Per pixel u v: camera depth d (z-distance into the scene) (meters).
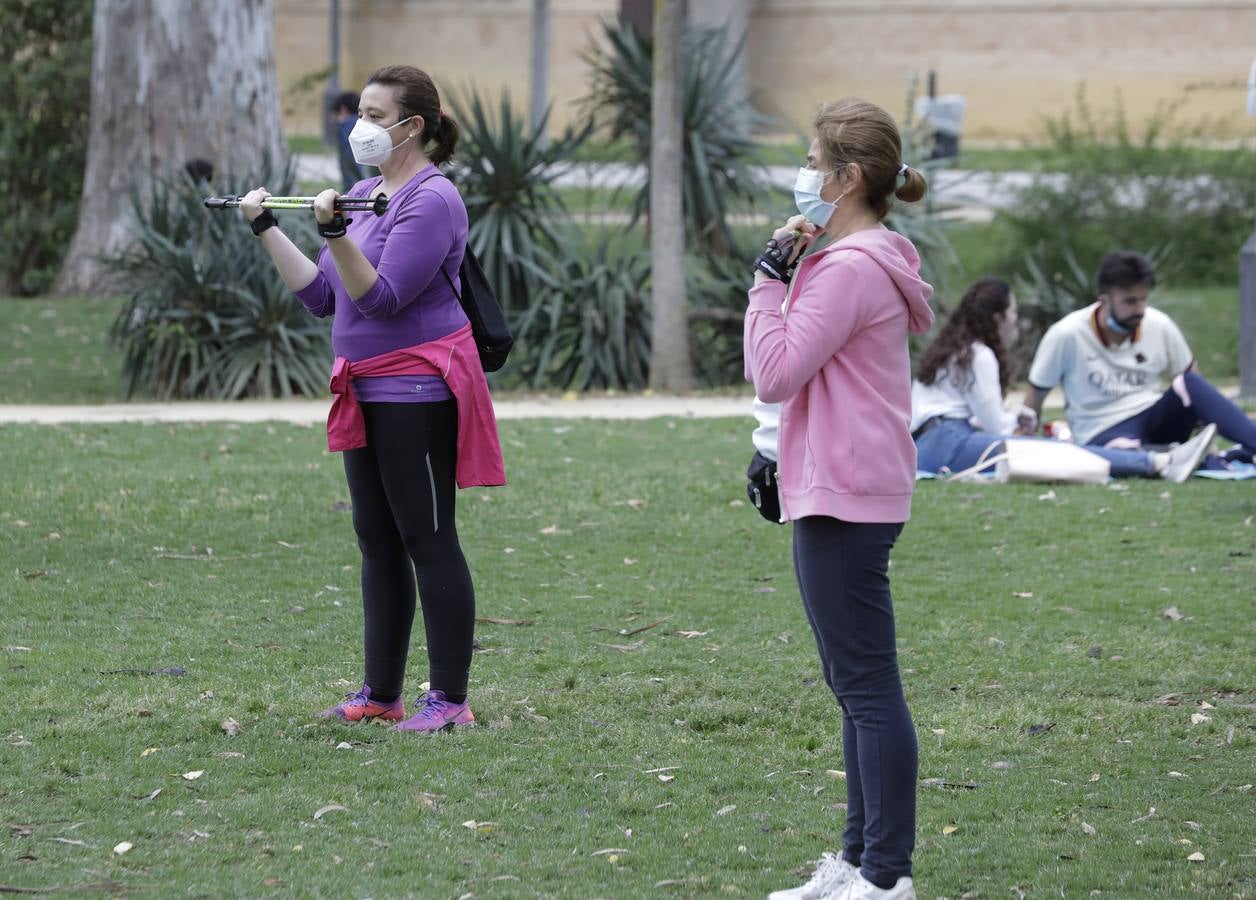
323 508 12.60
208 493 13.00
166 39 26.45
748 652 9.23
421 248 7.30
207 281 19.81
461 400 7.55
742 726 7.96
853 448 5.54
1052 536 12.05
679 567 11.23
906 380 5.74
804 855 6.32
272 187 21.06
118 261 21.05
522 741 7.66
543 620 9.86
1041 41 53.72
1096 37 53.28
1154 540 11.91
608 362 20.89
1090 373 14.41
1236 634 9.59
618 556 11.52
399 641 7.86
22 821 6.45
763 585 10.78
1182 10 52.28
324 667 8.80
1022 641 9.45
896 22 54.69
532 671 8.82
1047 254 28.94
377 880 5.96
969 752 7.62
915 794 5.94
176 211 20.98
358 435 7.57
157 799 6.74
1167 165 30.33
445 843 6.36
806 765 7.43
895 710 5.59
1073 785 7.17
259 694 8.24
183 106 26.56
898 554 11.57
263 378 19.78
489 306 7.75
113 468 14.05
